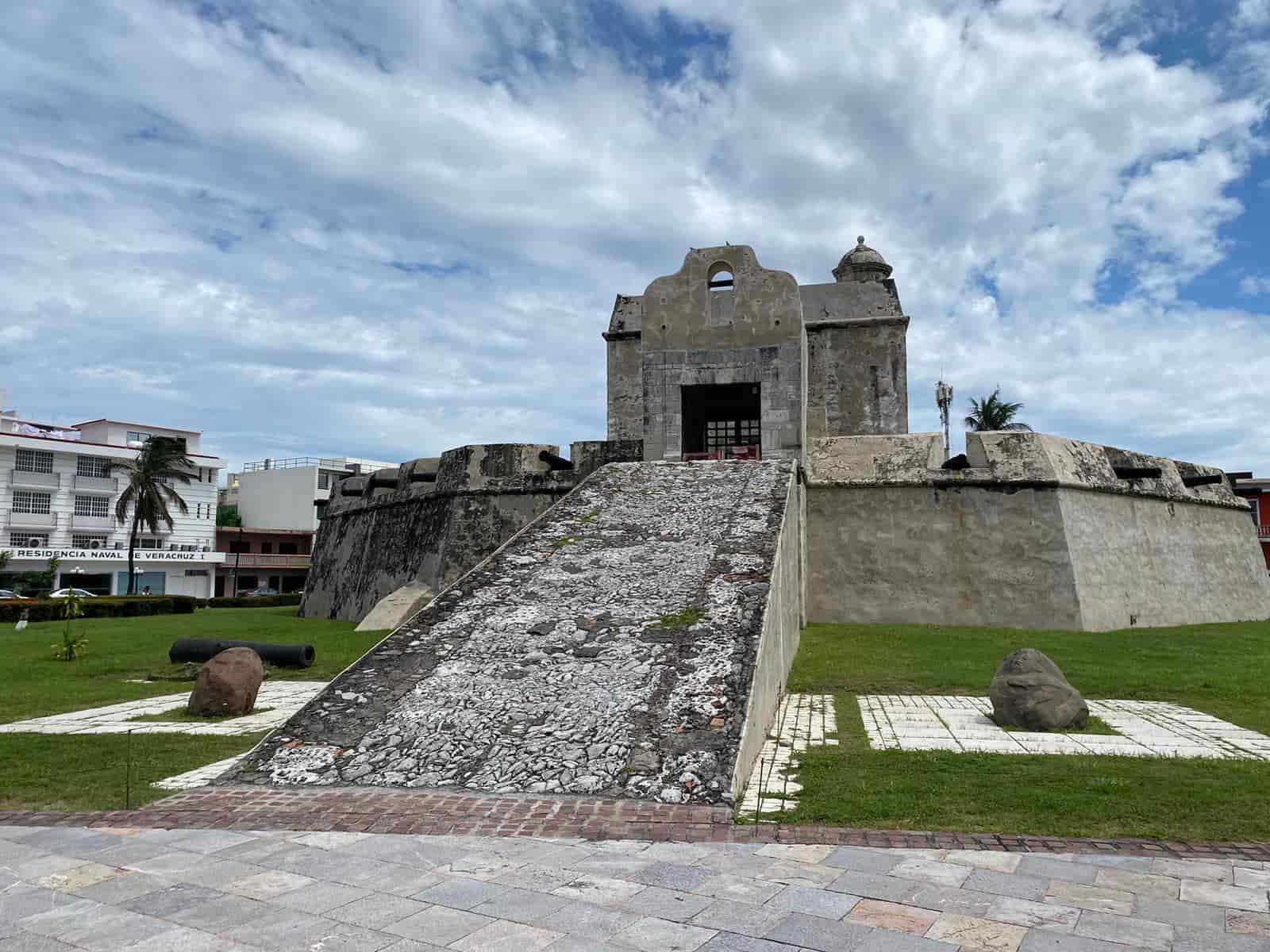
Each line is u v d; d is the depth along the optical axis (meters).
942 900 4.64
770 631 9.53
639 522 13.36
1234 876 4.96
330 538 27.45
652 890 4.81
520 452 19.95
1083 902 4.59
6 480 44.84
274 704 11.26
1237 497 24.30
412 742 7.71
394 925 4.35
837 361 24.98
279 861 5.32
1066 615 16.84
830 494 18.55
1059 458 17.86
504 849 5.55
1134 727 9.24
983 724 9.43
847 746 8.43
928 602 17.64
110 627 22.88
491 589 11.06
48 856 5.40
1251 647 14.60
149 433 53.06
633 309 26.66
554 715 7.98
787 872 5.07
